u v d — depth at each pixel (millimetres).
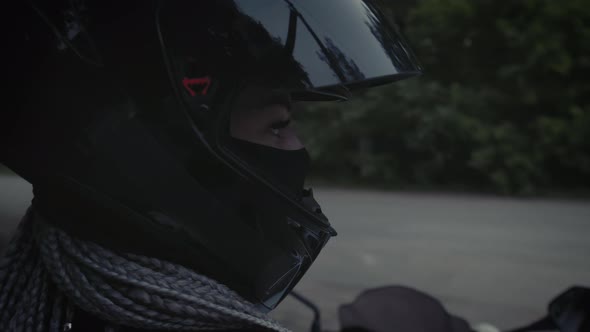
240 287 647
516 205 7984
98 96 553
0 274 634
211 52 569
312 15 590
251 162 625
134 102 562
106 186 567
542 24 10680
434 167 10969
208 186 598
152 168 577
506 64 11320
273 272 653
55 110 549
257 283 650
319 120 13016
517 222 6156
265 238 633
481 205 7930
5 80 547
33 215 667
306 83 575
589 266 3977
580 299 1027
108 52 552
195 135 582
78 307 619
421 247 4656
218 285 608
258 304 660
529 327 1154
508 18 11180
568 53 10422
